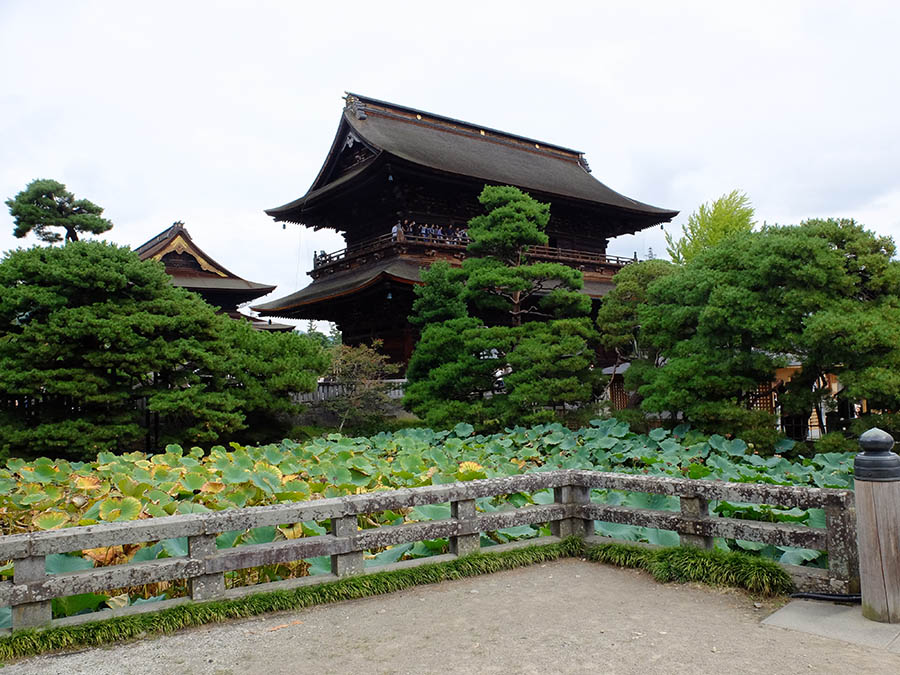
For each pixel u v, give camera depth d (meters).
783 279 13.19
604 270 36.00
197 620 4.79
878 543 4.47
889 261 13.00
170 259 36.81
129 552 6.27
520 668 3.95
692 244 32.09
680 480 5.93
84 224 30.56
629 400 18.80
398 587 5.59
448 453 13.25
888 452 4.58
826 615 4.63
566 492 6.86
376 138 31.84
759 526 5.39
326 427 22.38
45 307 15.59
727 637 4.34
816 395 13.07
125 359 15.62
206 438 16.89
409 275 26.36
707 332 14.08
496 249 18.80
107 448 15.38
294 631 4.67
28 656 4.28
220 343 17.52
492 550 6.28
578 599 5.26
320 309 31.89
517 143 42.16
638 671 3.85
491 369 18.22
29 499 8.26
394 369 23.55
